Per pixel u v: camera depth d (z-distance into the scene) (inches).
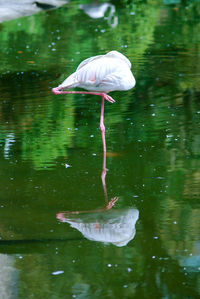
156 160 361.7
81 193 317.1
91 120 451.5
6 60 644.7
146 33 780.6
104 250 255.9
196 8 946.7
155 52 670.5
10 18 872.9
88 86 397.1
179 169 346.3
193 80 549.6
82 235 270.2
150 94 512.4
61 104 492.4
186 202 301.7
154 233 269.7
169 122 437.7
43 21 858.1
